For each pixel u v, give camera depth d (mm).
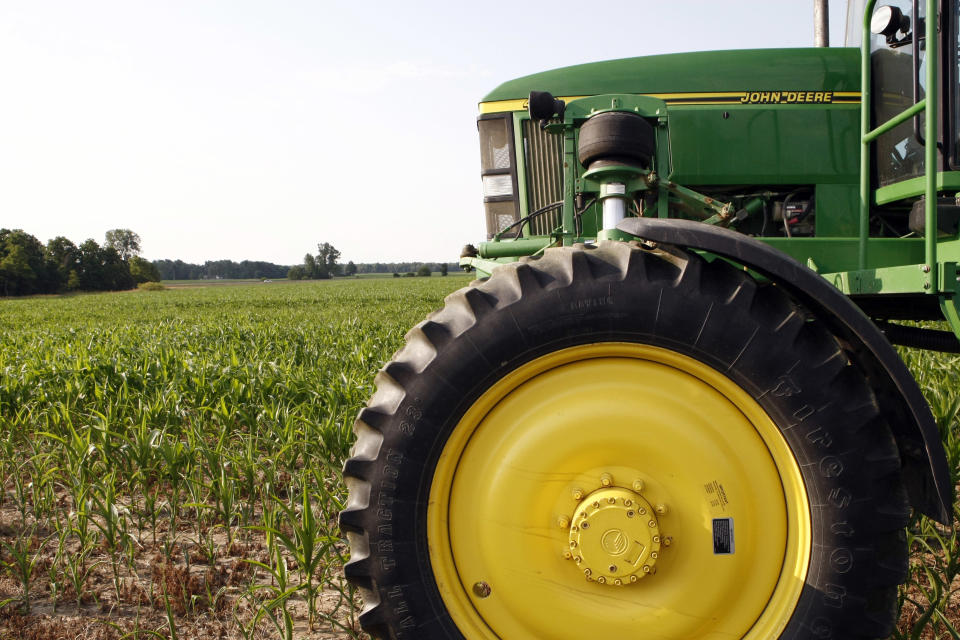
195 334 11031
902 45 2705
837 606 1728
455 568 1832
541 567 1801
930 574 2340
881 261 2883
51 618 2619
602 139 2668
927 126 2064
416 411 1777
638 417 1788
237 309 23578
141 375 5949
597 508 1744
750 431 1795
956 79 2441
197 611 2682
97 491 3570
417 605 1772
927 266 2025
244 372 5773
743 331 1726
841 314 1710
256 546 3316
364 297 30594
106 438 3865
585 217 3588
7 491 4059
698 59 3506
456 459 1829
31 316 22812
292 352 7941
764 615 1788
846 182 3316
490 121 4066
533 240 3869
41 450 4488
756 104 3377
